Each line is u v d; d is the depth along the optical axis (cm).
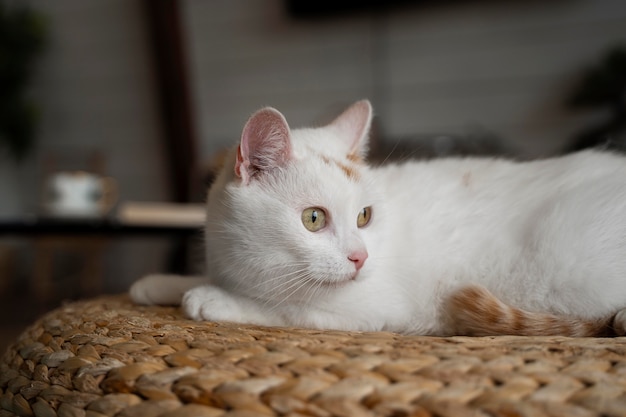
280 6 161
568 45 130
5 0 192
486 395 35
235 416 35
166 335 43
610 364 37
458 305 50
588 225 49
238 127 172
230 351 39
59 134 200
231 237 50
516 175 55
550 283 50
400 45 148
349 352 39
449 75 144
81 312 52
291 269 49
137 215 96
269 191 50
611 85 122
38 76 198
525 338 42
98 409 38
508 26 136
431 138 137
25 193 206
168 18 164
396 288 53
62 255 191
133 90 186
